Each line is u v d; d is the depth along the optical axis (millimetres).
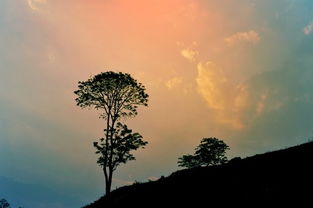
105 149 49875
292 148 34375
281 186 24609
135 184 44000
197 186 31984
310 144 33562
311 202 20844
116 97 51656
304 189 22984
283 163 29781
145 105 52750
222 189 28688
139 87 51625
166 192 33531
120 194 41344
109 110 51625
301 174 25797
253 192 25469
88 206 43312
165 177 41000
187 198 29594
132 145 50000
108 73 50625
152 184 38906
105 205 38344
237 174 31297
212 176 33719
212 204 26172
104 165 49469
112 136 50469
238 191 26844
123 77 50500
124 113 52188
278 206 21734
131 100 51969
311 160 28328
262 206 22531
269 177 27438
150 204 31688
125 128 50562
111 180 48938
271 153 34906
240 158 38406
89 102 52219
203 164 72125
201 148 71812
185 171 39719
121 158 49562
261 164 31844
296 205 21062
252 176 29156
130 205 33750
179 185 34250
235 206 24188
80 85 51562
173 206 28844
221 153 71562
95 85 50688
